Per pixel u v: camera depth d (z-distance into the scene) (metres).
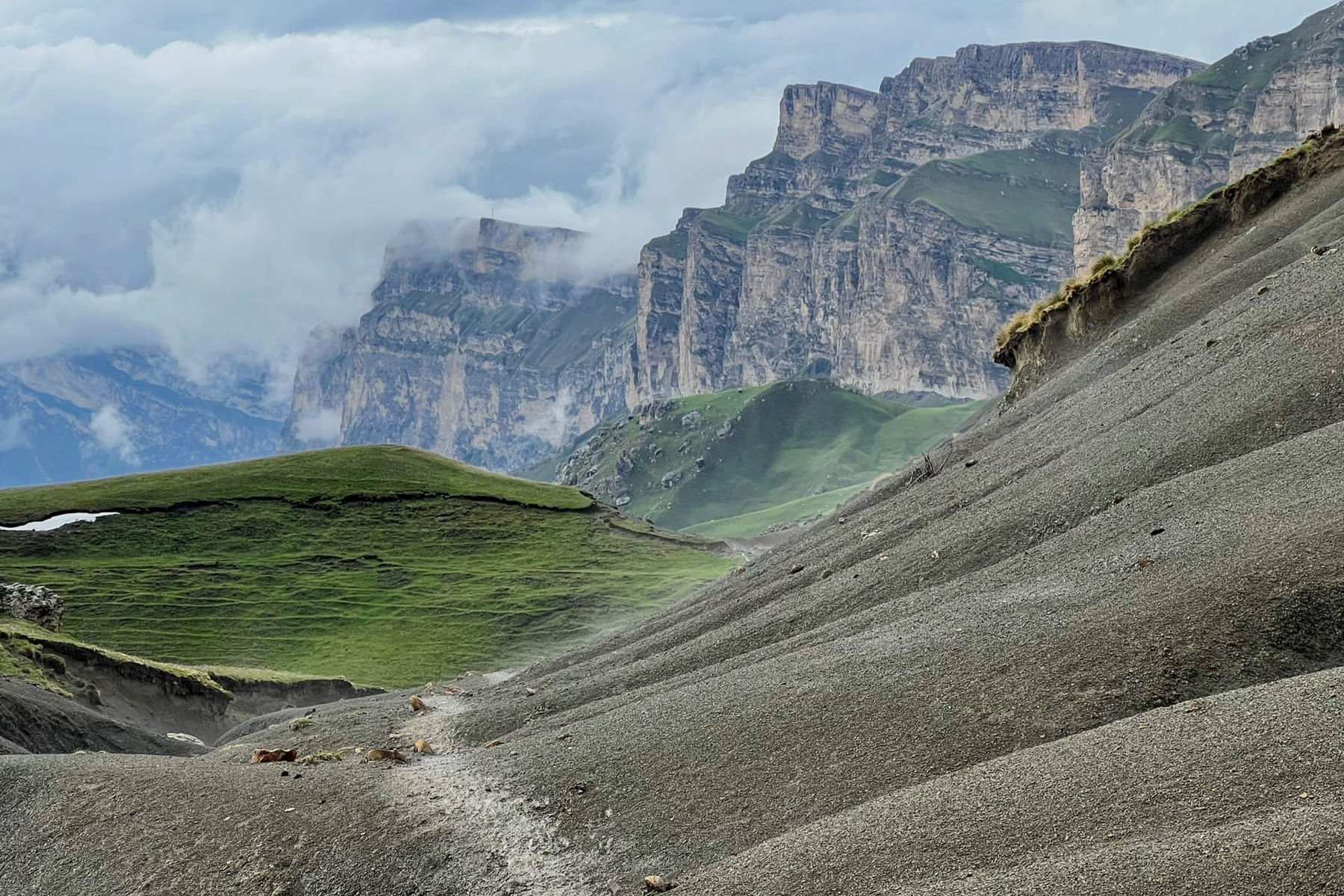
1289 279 62.62
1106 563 39.34
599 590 188.50
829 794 32.22
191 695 106.38
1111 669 32.31
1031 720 31.78
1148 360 68.69
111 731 73.25
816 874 27.92
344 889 34.53
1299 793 24.16
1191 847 23.48
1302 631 31.08
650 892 30.38
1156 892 22.66
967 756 31.48
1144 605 34.56
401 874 34.44
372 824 37.19
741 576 83.44
